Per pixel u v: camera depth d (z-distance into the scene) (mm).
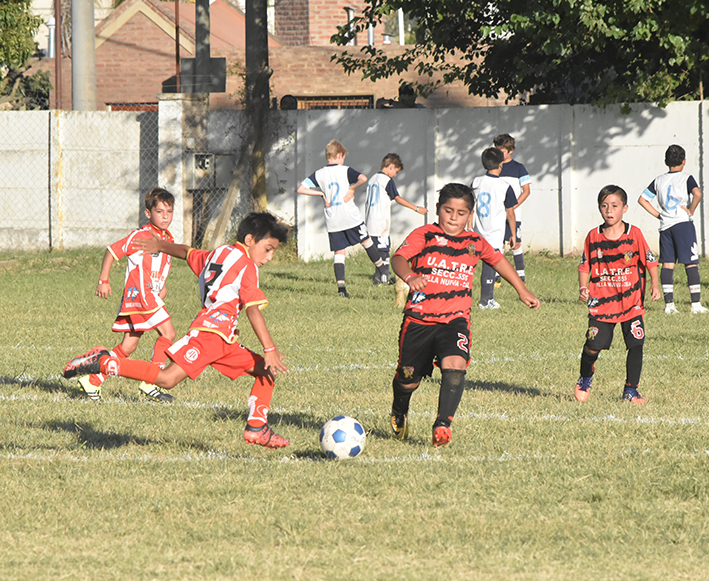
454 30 54500
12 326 30969
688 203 35531
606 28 45969
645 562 10633
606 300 20266
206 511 12391
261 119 56031
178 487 13453
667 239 35719
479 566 10461
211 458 15250
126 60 80938
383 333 30266
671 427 17547
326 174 39844
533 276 46969
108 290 21781
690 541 11281
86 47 58500
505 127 54531
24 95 77000
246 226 15281
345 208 39656
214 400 20344
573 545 11133
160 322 21953
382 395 20781
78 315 33812
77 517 12016
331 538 11305
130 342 22281
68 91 80812
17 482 13602
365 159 56031
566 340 29078
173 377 15070
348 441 15336
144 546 11023
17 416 18250
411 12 52656
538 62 55094
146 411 18953
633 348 20359
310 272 49219
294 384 22016
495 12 53469
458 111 54750
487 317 33906
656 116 52906
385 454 15719
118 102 81562
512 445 16172
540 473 14266
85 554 10789
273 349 14844
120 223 58188
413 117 55344
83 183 58094
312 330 30797
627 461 14969
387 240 42250
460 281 15781
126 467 14562
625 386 20688
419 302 15797
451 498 12984
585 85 57312
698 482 13602
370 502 12820
